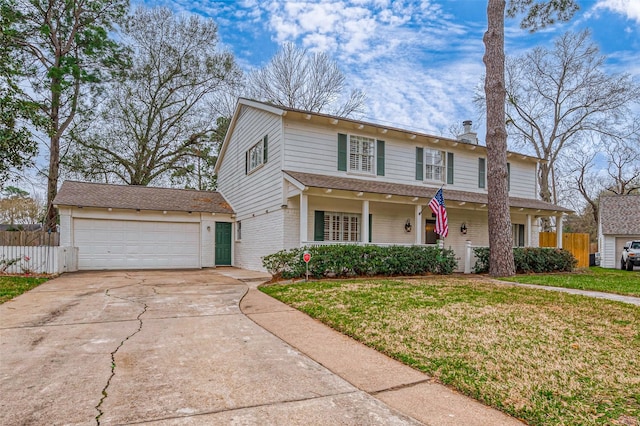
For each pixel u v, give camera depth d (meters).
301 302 7.26
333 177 12.98
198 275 12.72
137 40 22.73
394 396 3.29
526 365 3.93
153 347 4.61
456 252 16.11
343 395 3.30
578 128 25.67
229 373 3.78
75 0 19.31
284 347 4.69
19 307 6.91
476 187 16.75
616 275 14.05
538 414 2.92
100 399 3.13
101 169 22.38
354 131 13.80
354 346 4.75
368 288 8.46
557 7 13.65
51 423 2.72
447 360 4.10
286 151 12.63
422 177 15.23
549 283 10.23
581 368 3.85
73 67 18.55
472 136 17.08
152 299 7.83
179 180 25.73
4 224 33.22
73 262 13.95
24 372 3.74
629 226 21.91
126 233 15.38
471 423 2.82
